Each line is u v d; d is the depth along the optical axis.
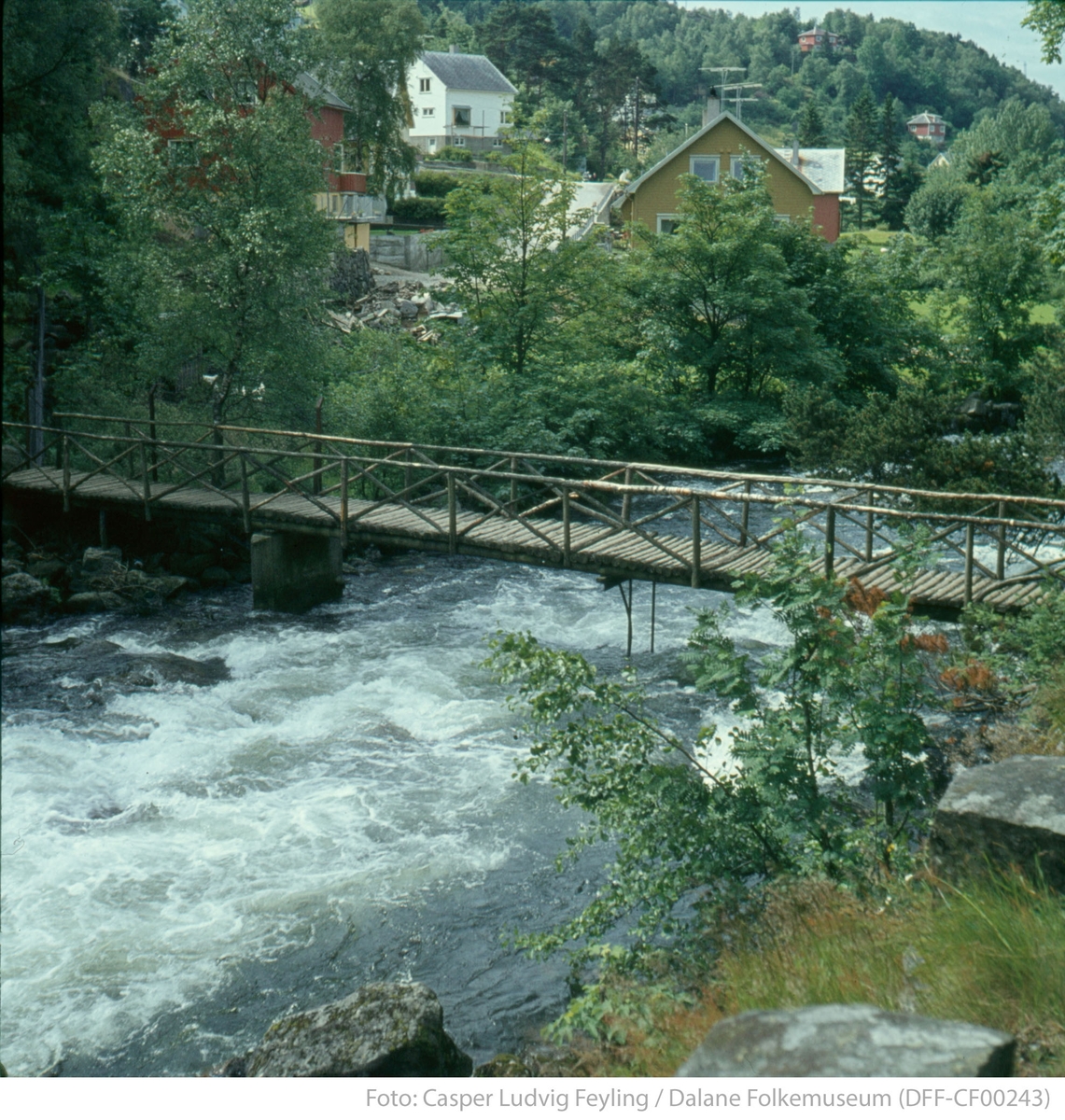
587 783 6.20
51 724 11.91
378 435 21.77
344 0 50.53
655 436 26.47
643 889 6.01
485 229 26.11
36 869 9.23
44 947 8.20
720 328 30.03
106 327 22.16
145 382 21.81
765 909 5.18
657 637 15.16
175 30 20.36
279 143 19.56
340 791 10.71
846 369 31.30
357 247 42.75
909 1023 2.56
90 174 21.53
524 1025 7.27
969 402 32.78
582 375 25.42
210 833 9.93
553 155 89.62
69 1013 7.51
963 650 9.44
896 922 4.45
